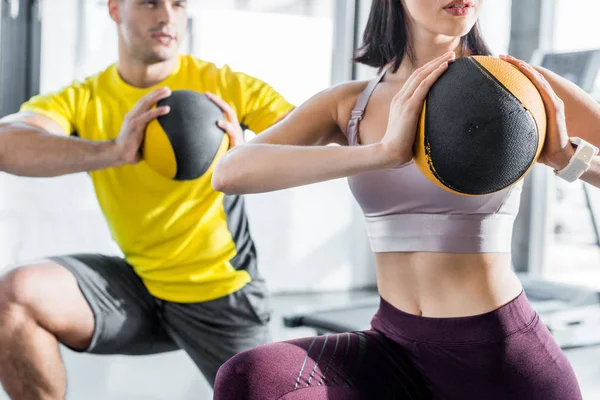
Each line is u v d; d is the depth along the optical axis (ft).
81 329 6.75
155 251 7.15
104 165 6.63
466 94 3.84
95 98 7.50
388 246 4.87
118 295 7.00
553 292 13.58
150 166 6.76
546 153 4.10
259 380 4.35
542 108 3.92
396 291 4.91
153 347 7.47
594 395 10.43
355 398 4.59
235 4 16.63
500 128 3.77
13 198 15.31
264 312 7.45
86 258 7.06
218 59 16.60
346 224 18.95
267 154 4.53
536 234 17.11
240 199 7.46
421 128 3.98
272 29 17.11
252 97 7.48
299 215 18.34
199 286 7.16
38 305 6.41
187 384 11.54
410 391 4.88
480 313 4.57
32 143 6.66
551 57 13.12
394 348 4.93
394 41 5.11
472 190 3.96
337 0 17.97
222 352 7.31
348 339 4.84
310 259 18.58
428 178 4.19
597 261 19.11
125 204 7.13
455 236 4.59
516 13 17.08
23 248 15.44
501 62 3.98
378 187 4.77
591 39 15.79
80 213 15.83
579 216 18.93
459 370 4.64
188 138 6.58
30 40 15.16
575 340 10.85
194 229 7.10
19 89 15.23
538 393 4.56
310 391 4.44
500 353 4.51
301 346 4.67
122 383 11.57
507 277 4.68
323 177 4.38
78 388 11.27
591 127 4.63
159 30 7.09
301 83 17.62
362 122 5.09
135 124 6.53
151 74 7.38
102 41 15.58
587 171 4.41
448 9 4.45
